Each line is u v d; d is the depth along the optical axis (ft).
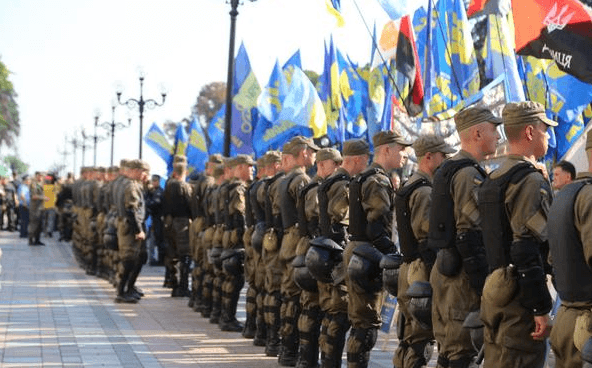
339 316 30.22
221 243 45.55
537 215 19.26
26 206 129.59
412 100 45.32
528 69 43.47
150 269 80.23
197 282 52.21
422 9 52.26
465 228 21.54
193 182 64.69
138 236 55.36
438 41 50.88
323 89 65.46
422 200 23.85
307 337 32.89
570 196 17.95
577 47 32.68
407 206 24.25
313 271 29.91
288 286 35.06
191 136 80.79
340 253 29.84
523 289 19.36
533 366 19.97
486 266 21.40
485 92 36.32
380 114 54.19
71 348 38.81
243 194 43.86
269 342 37.68
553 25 32.96
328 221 30.30
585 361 17.31
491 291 19.98
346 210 29.99
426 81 48.78
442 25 50.42
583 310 17.97
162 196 59.11
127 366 34.91
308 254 30.09
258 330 40.11
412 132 43.04
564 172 30.58
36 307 52.60
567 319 18.16
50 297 57.88
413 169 39.93
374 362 35.86
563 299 18.28
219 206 45.11
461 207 21.56
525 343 19.89
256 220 39.19
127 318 48.80
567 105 40.81
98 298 57.98
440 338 22.59
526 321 19.86
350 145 30.63
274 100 64.95
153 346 39.83
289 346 35.24
